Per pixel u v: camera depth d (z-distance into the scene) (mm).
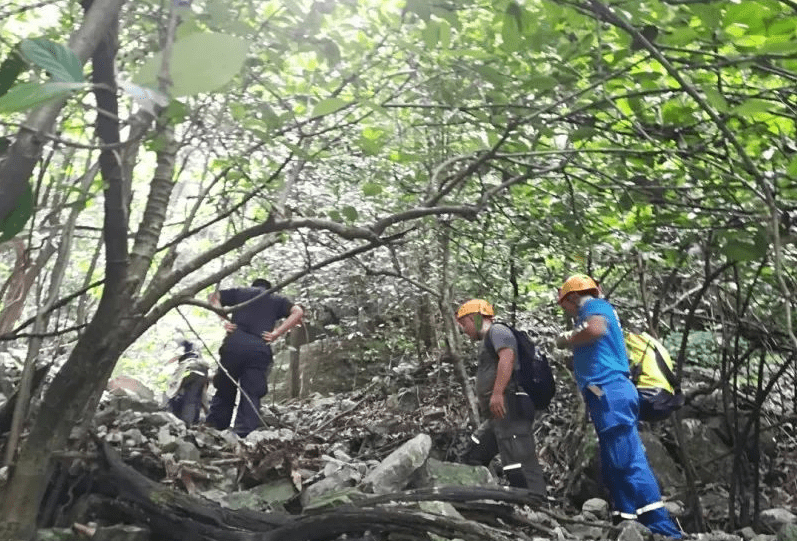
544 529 3758
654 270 5656
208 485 3740
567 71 2754
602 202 4137
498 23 2678
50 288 2955
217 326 10898
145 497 3104
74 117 2678
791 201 3420
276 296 6113
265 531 3164
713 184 3271
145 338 10734
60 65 585
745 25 2146
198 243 5527
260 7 2281
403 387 7953
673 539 4434
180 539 3119
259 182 3219
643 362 5023
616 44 2725
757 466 5160
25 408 3332
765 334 5219
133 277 2492
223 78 562
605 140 3641
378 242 2758
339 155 4395
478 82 3178
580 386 4871
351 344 9344
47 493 3172
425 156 4121
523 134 3203
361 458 5832
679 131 3033
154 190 2854
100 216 4781
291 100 3064
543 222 4438
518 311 7348
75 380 2498
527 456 5027
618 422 4660
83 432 3291
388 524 3121
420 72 3174
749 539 4621
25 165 859
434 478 4105
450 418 6691
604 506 5090
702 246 4363
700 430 6039
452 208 2893
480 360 5375
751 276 4785
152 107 569
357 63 2896
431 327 8602
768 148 3137
